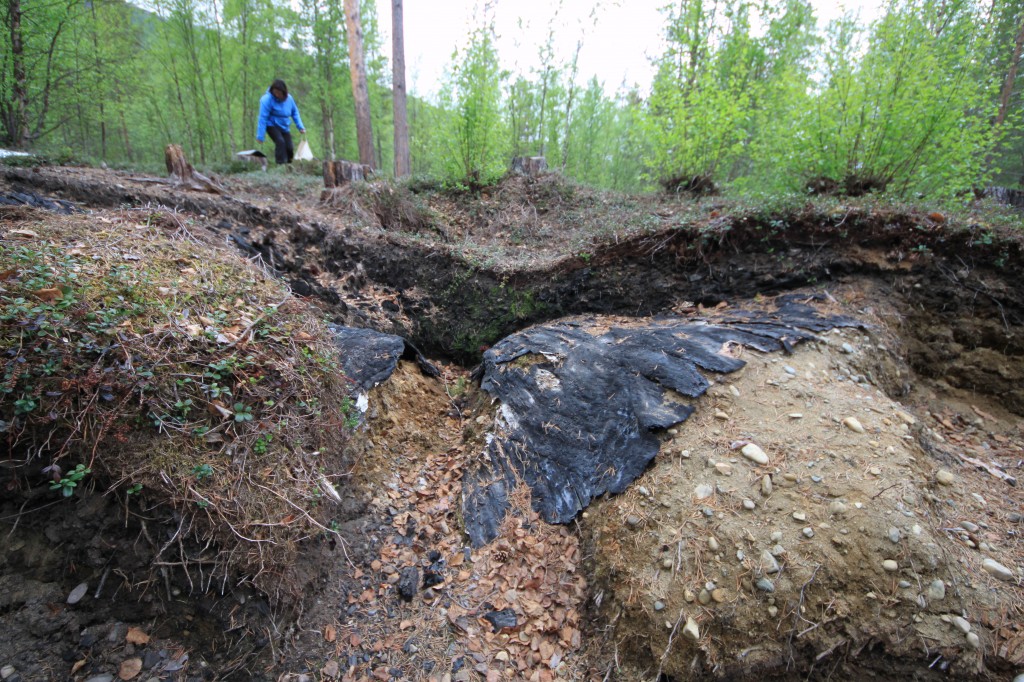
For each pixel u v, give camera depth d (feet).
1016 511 10.35
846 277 15.85
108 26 40.55
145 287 10.39
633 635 9.12
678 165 26.71
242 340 10.28
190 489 8.14
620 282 18.47
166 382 8.70
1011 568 8.90
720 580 9.03
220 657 8.36
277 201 23.26
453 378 18.34
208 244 15.58
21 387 7.84
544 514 11.90
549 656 9.55
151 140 55.01
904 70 17.72
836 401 11.80
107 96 43.39
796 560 8.89
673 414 12.11
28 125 30.37
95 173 19.52
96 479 8.13
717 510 9.98
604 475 11.81
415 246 20.88
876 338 14.06
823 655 8.18
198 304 10.82
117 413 8.15
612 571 10.05
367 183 24.44
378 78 58.49
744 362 13.03
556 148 44.32
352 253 20.40
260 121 31.71
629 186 44.27
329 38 48.29
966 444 12.69
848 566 8.69
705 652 8.52
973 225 14.46
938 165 18.28
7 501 7.89
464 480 13.10
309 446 10.19
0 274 8.82
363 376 13.76
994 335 14.05
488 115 27.99
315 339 11.86
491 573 10.96
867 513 9.23
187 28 43.88
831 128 19.54
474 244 22.84
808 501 9.72
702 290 17.47
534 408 13.71
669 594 9.16
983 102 18.19
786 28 31.45
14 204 14.55
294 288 18.48
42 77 31.99
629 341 14.78
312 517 9.54
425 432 14.51
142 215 15.35
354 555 10.81
